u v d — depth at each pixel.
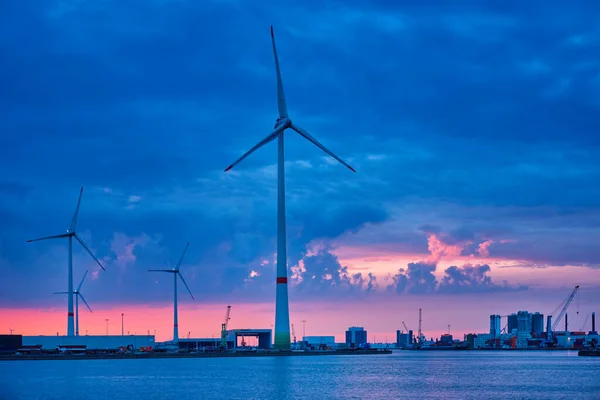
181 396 192.00
